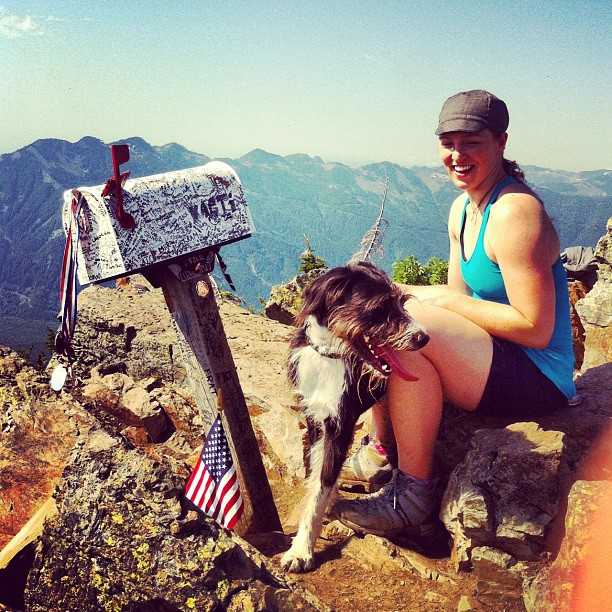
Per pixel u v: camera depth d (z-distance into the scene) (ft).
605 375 6.74
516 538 4.99
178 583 3.88
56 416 5.26
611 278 11.19
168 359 9.86
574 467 5.34
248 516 6.22
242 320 11.43
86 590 4.08
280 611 3.88
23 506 4.87
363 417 8.00
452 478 5.52
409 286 5.98
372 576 5.39
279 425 7.91
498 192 5.40
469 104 5.24
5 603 4.43
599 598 4.13
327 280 5.47
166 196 5.29
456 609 5.02
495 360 5.58
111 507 4.09
